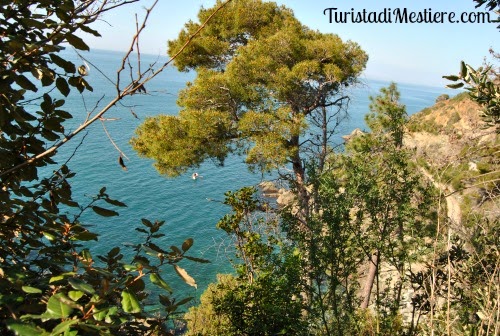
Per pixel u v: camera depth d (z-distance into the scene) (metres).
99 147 30.81
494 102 2.08
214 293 6.34
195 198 25.12
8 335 1.19
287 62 10.80
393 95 8.45
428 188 5.61
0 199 1.60
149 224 1.88
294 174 10.77
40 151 1.70
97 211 1.84
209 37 11.21
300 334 5.23
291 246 5.89
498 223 2.80
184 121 10.16
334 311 5.32
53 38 1.37
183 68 12.25
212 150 9.78
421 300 3.72
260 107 10.02
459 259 3.11
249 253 6.10
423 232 5.76
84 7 1.32
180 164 9.75
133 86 1.39
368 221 6.45
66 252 1.70
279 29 11.66
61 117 1.67
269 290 5.59
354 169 5.88
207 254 18.02
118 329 1.48
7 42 1.28
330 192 5.39
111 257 1.77
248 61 10.33
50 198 1.87
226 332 5.65
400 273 5.73
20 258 1.69
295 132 9.20
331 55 10.40
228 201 6.32
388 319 5.50
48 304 1.09
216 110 10.45
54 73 1.52
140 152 10.96
